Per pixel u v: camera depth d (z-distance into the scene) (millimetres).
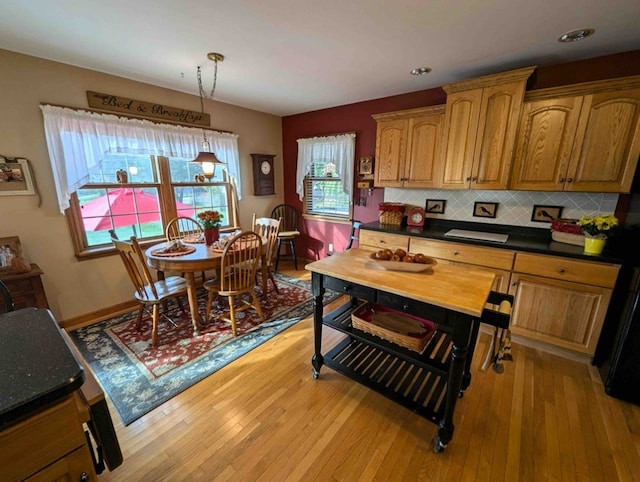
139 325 2613
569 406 1751
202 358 2207
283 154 4707
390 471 1354
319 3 1566
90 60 2377
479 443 1503
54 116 2393
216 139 3623
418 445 1494
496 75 2340
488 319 1267
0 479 632
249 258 2611
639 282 1671
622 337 1755
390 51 2170
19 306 2186
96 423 824
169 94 3129
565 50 2145
